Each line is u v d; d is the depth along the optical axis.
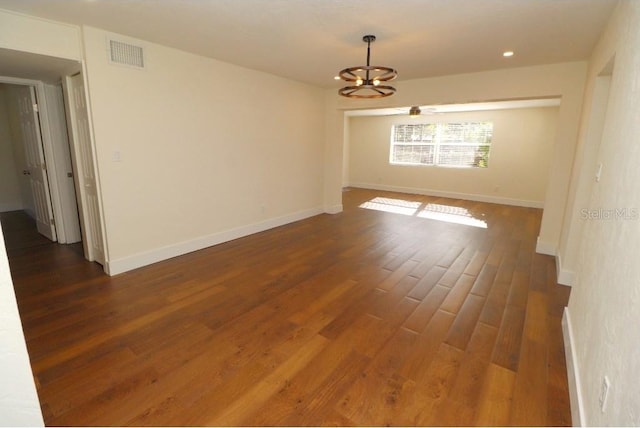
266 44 3.38
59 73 3.43
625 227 1.38
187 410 1.73
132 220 3.49
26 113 4.12
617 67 2.01
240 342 2.31
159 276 3.37
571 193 3.59
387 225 5.65
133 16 2.69
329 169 6.33
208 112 4.05
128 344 2.26
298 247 4.39
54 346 2.22
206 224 4.28
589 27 2.71
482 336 2.42
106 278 3.29
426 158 8.87
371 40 3.16
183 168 3.89
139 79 3.35
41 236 4.57
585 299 1.97
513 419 1.70
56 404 1.74
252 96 4.59
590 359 1.63
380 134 9.49
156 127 3.56
